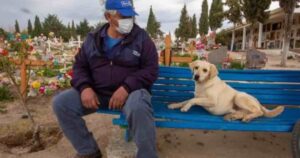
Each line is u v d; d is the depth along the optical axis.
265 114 3.70
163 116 3.50
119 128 4.21
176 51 23.98
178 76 4.42
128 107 3.01
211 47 18.42
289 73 4.38
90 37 3.49
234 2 34.22
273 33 41.78
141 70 3.33
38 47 16.61
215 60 10.32
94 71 3.43
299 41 33.69
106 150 3.78
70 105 3.24
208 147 4.14
